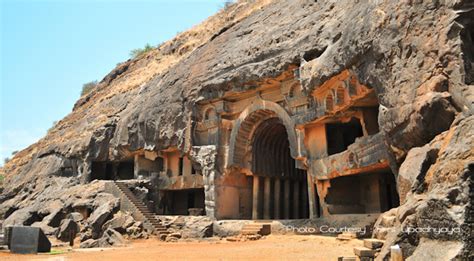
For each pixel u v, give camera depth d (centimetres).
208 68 2903
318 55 2147
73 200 3225
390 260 854
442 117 1240
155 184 3338
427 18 1355
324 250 1543
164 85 3375
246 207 2903
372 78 1625
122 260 1496
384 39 1517
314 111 2205
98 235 2658
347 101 1942
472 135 885
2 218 3988
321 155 2256
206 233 2508
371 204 2255
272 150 2898
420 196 948
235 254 1580
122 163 4022
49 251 1894
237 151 2750
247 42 2739
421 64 1345
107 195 3078
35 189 4094
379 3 1603
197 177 3056
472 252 705
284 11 2691
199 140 2939
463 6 1255
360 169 1934
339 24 2000
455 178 825
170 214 3438
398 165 1554
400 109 1405
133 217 2725
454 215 743
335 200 2270
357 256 1091
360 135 2497
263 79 2467
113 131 3788
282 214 2900
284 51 2350
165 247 2028
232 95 2742
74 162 3972
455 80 1217
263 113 2664
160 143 3200
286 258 1384
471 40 1268
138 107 3572
